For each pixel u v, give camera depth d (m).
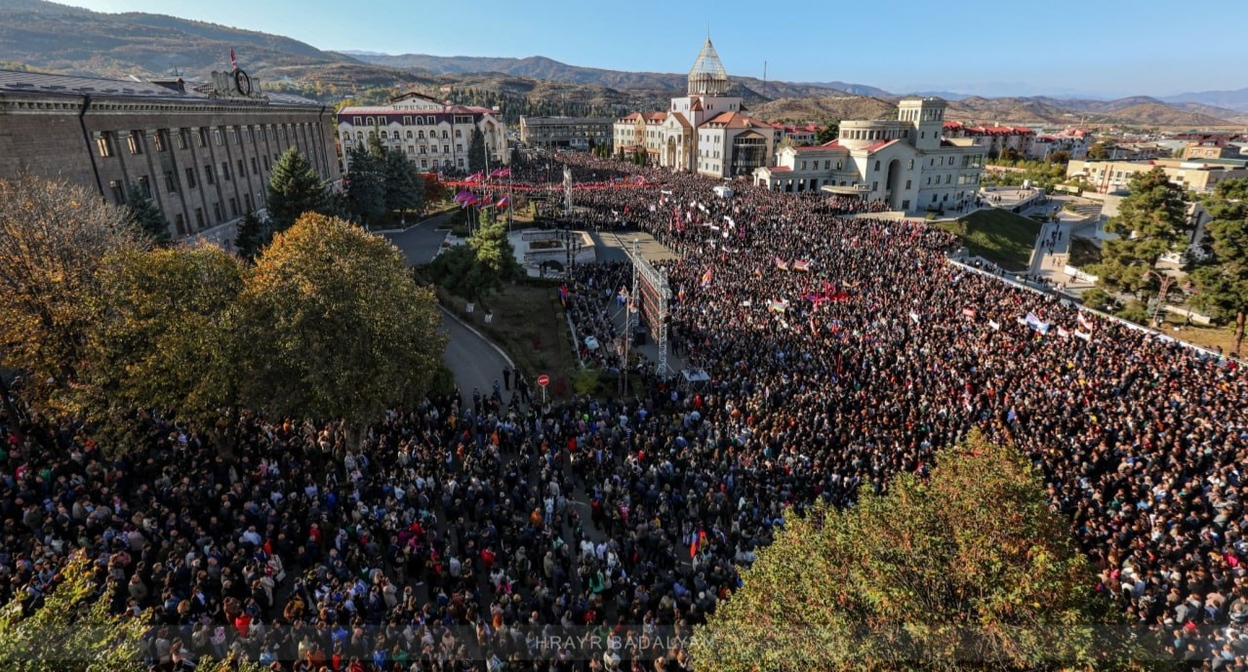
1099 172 126.00
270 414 21.44
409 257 61.41
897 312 39.00
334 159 89.31
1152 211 46.84
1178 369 30.23
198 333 20.23
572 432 25.30
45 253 22.86
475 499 20.41
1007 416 25.34
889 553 10.28
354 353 21.41
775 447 23.72
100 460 21.17
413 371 22.94
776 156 125.12
